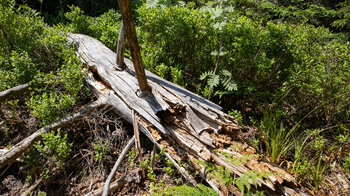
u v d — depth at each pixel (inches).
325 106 121.2
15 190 87.9
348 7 243.6
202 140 88.0
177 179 91.5
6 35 143.3
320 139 108.2
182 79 135.6
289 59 137.3
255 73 136.2
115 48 159.9
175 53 156.9
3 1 134.7
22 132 106.5
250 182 75.0
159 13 145.6
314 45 158.1
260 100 138.1
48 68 137.4
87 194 84.5
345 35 231.3
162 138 96.3
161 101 98.1
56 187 89.7
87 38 160.7
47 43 136.0
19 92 108.2
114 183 88.5
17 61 111.0
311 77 128.6
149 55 137.6
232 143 93.0
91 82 123.6
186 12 145.3
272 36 131.6
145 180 91.5
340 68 129.2
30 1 249.0
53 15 263.9
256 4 283.9
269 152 97.4
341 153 104.1
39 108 97.5
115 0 280.5
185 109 97.1
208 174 83.2
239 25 137.1
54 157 92.5
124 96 105.7
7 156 82.4
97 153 95.3
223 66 138.7
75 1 275.3
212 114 95.1
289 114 129.6
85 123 108.7
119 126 109.1
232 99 138.8
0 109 108.7
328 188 90.4
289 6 282.2
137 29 155.5
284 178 78.0
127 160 98.6
